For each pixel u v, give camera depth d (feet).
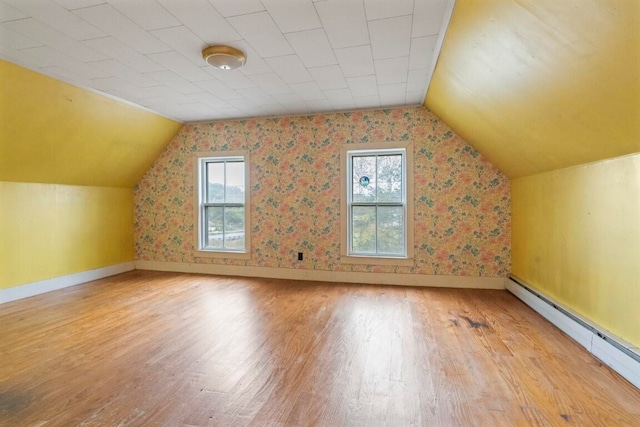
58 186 14.03
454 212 13.71
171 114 15.20
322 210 15.11
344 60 9.71
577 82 5.84
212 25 7.79
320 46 8.87
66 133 12.34
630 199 6.70
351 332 9.10
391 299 12.15
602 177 7.60
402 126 14.14
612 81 5.18
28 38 8.28
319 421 5.43
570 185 8.99
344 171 14.79
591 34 4.75
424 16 7.44
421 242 14.05
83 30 7.93
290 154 15.46
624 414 5.52
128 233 17.47
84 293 13.11
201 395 6.16
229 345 8.30
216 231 16.93
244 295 12.77
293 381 6.64
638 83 4.82
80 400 6.00
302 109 14.51
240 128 16.08
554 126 7.72
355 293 12.98
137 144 15.52
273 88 11.96
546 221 10.36
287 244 15.56
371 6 7.06
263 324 9.71
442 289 13.48
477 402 5.90
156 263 17.54
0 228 11.98
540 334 8.86
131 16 7.37
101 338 8.73
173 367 7.21
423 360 7.48
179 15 7.36
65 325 9.68
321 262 15.16
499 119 9.50
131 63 9.81
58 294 12.99
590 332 7.75
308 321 9.96
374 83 11.53
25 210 12.78
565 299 9.29
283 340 8.59
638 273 6.51
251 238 16.05
